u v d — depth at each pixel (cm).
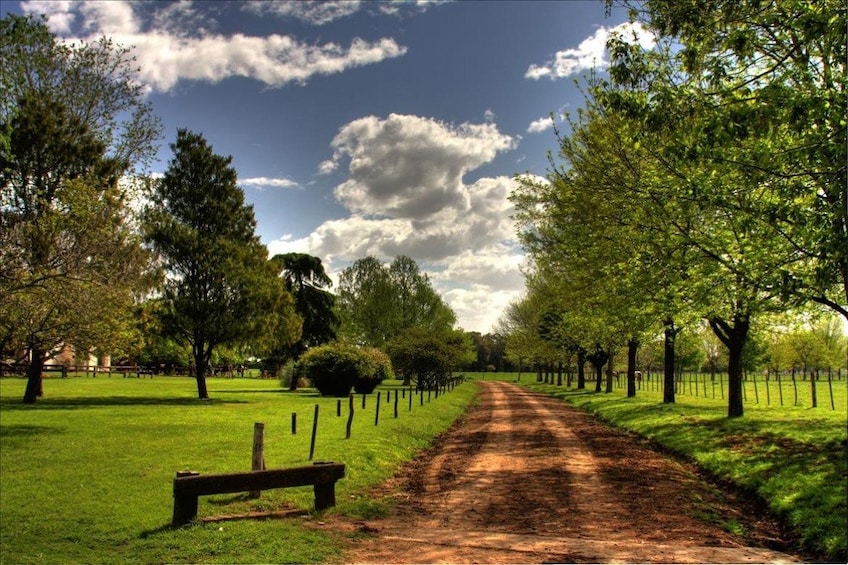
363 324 7006
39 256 1966
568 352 4834
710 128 902
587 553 746
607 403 3306
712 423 2002
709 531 880
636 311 1855
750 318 1994
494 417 2841
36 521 902
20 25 2852
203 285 3600
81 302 1944
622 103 1071
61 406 2727
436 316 7419
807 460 1266
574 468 1408
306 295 5512
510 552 750
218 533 838
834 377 7288
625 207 1631
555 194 2503
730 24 1044
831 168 886
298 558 730
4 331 2003
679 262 1432
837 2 884
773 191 1063
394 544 791
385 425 2031
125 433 1820
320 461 1022
